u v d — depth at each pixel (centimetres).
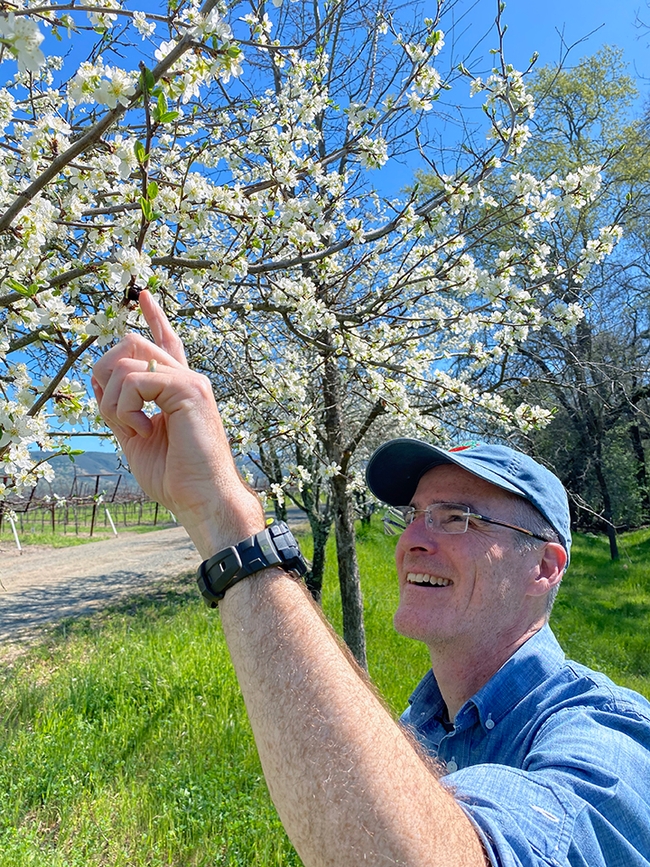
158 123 128
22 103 278
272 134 300
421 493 153
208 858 319
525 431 423
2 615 948
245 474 413
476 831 72
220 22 154
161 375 89
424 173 609
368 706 72
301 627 76
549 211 312
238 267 223
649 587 1100
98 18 160
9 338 196
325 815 64
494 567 136
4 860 307
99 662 614
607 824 82
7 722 480
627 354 1193
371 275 408
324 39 363
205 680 542
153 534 2233
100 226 193
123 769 404
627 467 1658
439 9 282
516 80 300
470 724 126
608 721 104
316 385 499
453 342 482
